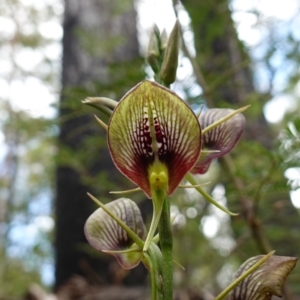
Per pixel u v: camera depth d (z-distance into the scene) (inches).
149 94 3.4
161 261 3.8
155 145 3.5
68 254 12.5
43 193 23.5
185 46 9.1
